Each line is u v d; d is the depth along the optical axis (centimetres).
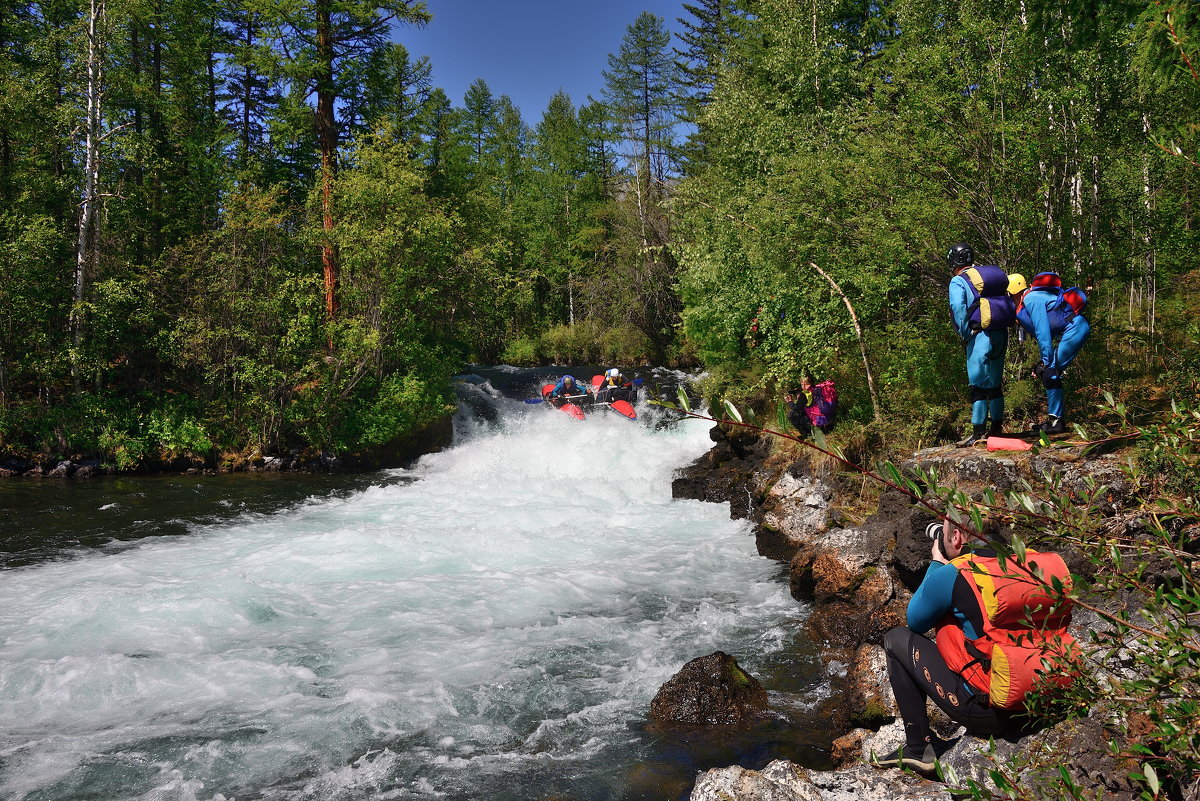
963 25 873
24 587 785
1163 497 239
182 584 774
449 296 1969
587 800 411
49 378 1622
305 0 1980
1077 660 230
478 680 564
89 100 1706
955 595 296
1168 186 841
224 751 467
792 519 890
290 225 2056
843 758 428
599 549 929
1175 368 594
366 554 898
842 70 1395
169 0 2344
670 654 608
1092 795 258
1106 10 667
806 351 1077
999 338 650
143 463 1584
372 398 1795
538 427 1869
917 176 893
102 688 550
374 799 416
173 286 1745
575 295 4625
